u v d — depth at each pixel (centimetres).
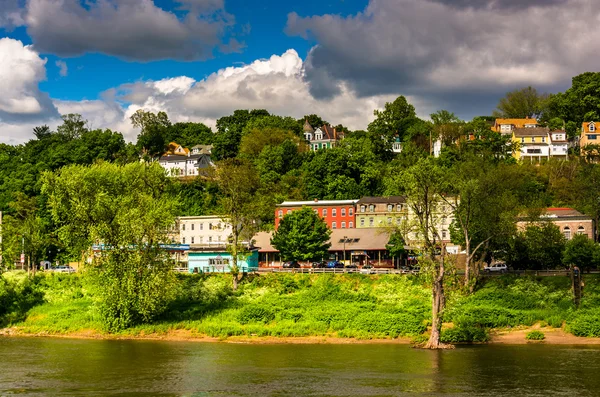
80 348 8231
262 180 18175
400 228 8888
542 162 18125
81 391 5981
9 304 10619
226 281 11219
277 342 8594
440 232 13588
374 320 8969
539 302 9588
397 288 10481
